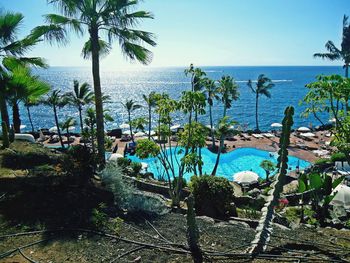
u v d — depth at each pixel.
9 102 12.75
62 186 8.84
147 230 7.45
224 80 37.56
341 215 11.59
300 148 33.97
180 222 8.22
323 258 6.10
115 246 6.49
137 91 150.38
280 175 6.79
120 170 11.28
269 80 50.31
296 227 9.05
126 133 42.16
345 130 11.71
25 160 11.41
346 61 38.66
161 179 22.08
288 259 5.98
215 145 36.06
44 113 79.50
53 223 7.20
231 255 6.11
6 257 5.85
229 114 74.38
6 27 12.81
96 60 13.33
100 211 7.99
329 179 11.75
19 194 8.22
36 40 12.96
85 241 6.58
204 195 11.58
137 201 8.80
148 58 13.94
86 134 29.38
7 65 13.12
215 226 8.09
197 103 13.73
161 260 6.00
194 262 5.93
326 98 11.81
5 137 13.21
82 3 12.78
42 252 6.07
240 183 21.73
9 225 6.96
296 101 98.25
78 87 34.50
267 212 6.66
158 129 15.61
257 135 40.44
